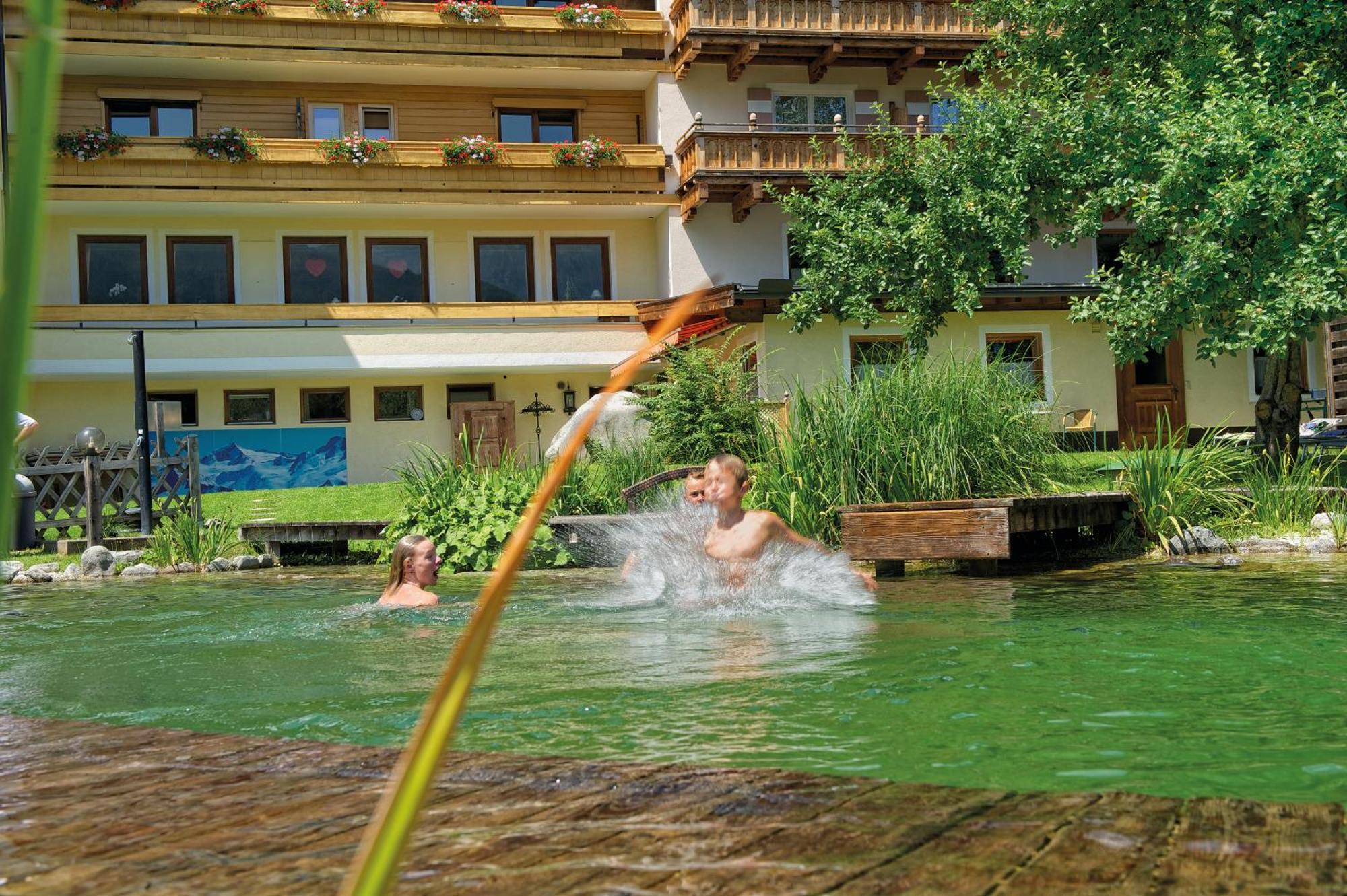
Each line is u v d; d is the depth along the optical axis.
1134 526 9.84
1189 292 11.98
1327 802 2.03
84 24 22.48
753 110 25.12
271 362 23.02
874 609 5.95
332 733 3.25
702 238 24.70
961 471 9.87
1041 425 10.62
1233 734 2.90
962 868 1.43
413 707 3.61
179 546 12.12
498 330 23.92
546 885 1.42
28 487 13.64
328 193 23.56
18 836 1.75
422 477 12.15
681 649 4.66
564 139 26.00
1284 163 11.20
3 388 0.35
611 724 3.17
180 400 23.53
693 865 1.49
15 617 7.00
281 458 23.89
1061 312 21.59
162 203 23.05
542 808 1.82
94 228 23.58
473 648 0.46
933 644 4.61
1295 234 11.77
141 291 23.83
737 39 23.66
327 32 23.66
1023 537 9.88
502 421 24.16
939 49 24.30
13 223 0.36
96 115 23.75
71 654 5.12
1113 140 13.82
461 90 25.47
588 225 25.48
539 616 6.01
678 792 1.89
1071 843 1.51
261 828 1.76
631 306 24.48
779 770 2.04
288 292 24.45
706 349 16.00
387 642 5.26
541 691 3.72
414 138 25.20
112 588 9.62
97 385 23.05
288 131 24.69
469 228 25.11
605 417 16.30
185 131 24.33
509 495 11.25
